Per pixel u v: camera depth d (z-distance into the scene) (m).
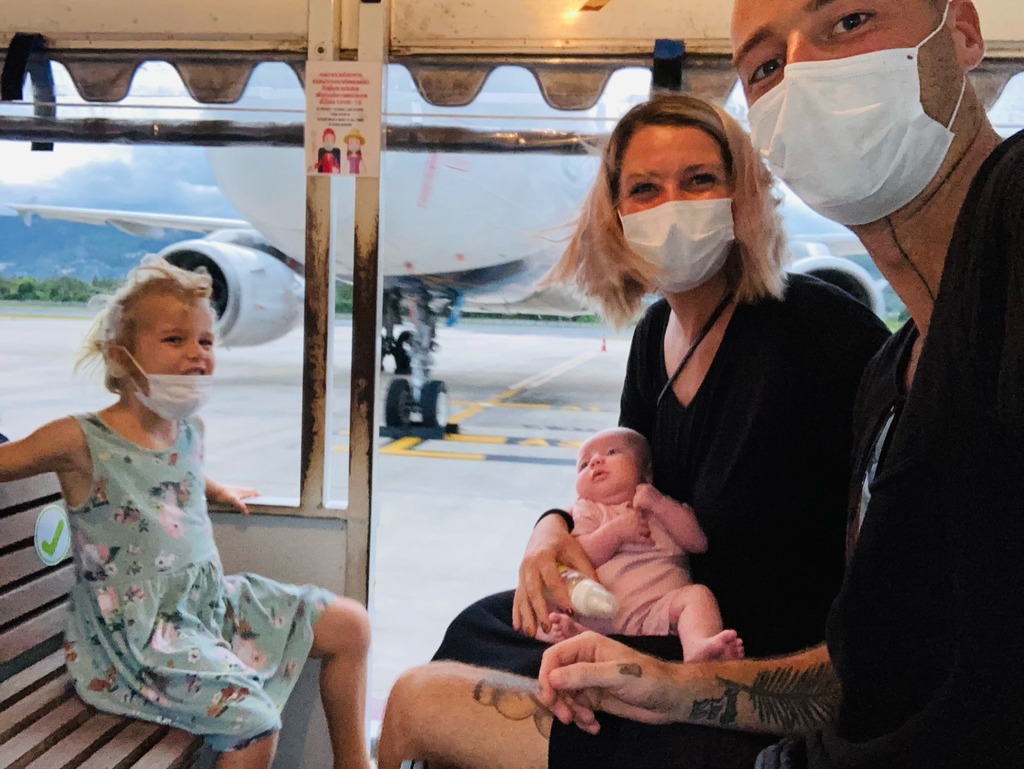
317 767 2.03
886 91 0.83
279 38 1.91
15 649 1.69
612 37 1.85
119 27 1.94
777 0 0.89
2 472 1.62
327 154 1.91
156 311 1.72
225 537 2.05
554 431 7.36
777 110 0.90
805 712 1.12
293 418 7.09
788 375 1.35
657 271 1.44
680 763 1.10
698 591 1.36
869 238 0.95
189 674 1.60
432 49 1.90
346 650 1.89
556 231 1.71
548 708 1.19
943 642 0.72
